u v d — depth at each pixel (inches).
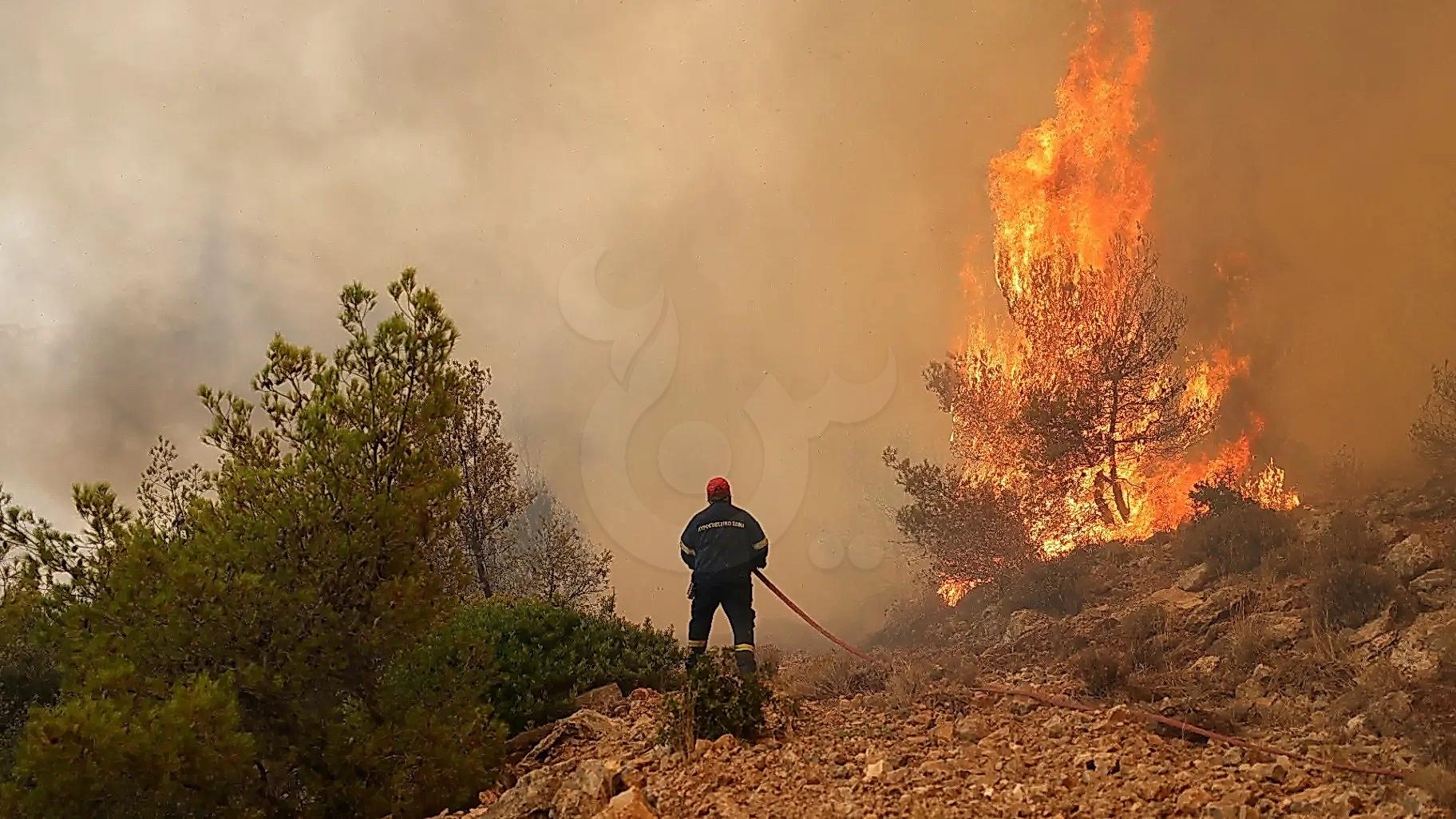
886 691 331.9
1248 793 195.9
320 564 277.3
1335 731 248.7
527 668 372.8
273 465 308.5
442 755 278.1
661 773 259.1
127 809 240.4
